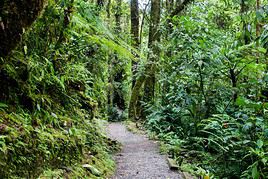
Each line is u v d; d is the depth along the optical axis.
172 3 13.91
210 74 6.63
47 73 3.50
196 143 5.96
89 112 5.29
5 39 2.01
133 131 9.93
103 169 4.21
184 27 7.29
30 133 2.77
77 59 4.77
